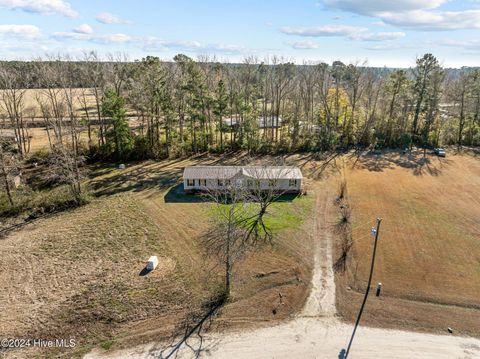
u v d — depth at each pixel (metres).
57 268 24.75
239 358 17.48
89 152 49.81
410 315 20.59
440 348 18.28
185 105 54.84
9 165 38.34
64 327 19.33
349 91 66.31
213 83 62.62
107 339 18.62
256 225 31.00
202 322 19.84
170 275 23.92
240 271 24.38
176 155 51.84
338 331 19.34
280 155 53.00
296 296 22.05
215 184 38.34
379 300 21.80
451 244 28.31
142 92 50.59
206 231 30.02
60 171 38.25
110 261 25.62
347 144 58.44
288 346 18.27
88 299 21.52
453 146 58.38
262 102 72.50
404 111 59.19
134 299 21.55
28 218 33.09
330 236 29.42
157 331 19.17
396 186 41.28
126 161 50.00
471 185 41.78
